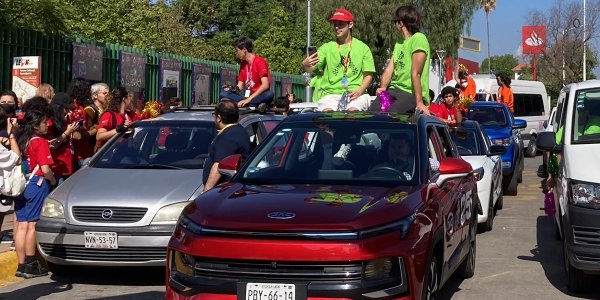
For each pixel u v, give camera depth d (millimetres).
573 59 46344
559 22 46906
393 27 42469
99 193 8352
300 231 5250
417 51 8898
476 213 8867
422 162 6566
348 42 9570
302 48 42281
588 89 8750
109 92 11203
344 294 5137
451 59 43219
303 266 5207
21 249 8773
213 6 50719
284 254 5203
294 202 5707
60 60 16141
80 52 16531
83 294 8062
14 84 12516
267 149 6953
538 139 8781
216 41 46312
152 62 20250
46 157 8633
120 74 18125
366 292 5172
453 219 6969
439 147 7426
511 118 18578
